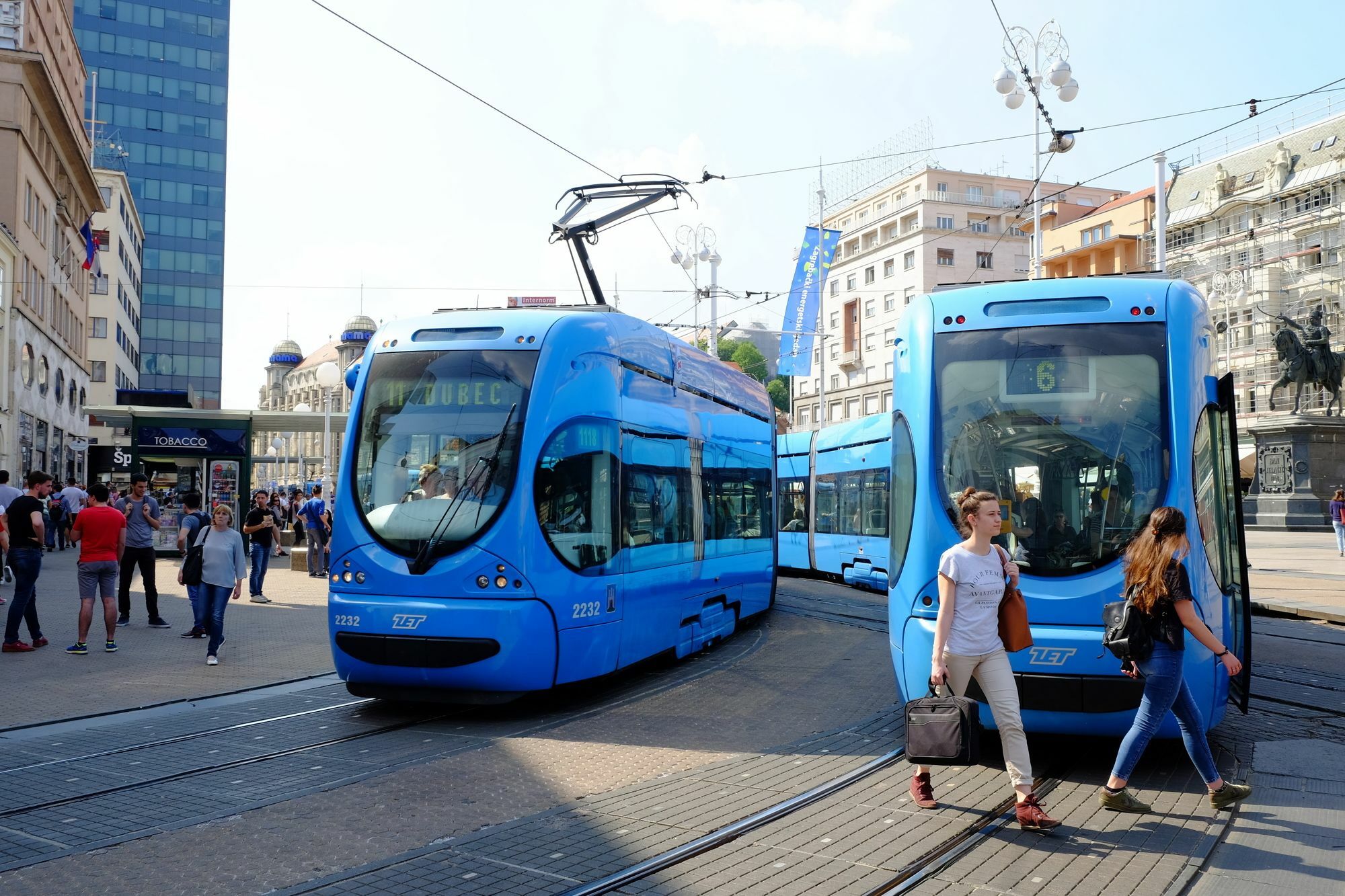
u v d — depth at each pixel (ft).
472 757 25.11
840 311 278.46
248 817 20.22
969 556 19.71
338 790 22.18
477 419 29.91
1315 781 22.43
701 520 42.16
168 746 26.20
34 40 135.44
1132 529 23.04
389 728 28.37
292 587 67.87
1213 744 25.81
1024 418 24.26
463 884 16.60
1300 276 195.42
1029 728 22.98
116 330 240.73
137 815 20.36
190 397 92.32
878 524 64.44
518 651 28.45
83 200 164.45
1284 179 201.98
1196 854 17.88
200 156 323.57
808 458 80.64
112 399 236.43
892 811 20.57
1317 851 18.03
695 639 41.01
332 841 18.79
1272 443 143.43
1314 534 131.64
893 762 24.47
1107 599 22.70
